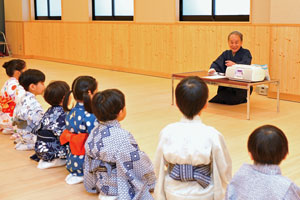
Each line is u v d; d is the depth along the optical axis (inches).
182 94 72.2
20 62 147.4
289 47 201.5
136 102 203.9
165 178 76.3
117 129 90.6
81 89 101.7
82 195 98.3
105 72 313.3
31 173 112.5
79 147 103.5
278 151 57.3
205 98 72.7
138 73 304.3
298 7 195.8
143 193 91.4
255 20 229.6
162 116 174.9
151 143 136.9
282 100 207.3
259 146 57.7
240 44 190.4
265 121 165.0
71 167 106.0
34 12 412.2
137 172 91.0
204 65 257.8
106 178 92.7
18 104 131.7
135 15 300.7
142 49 297.6
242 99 198.8
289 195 57.0
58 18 385.1
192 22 260.2
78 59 360.2
